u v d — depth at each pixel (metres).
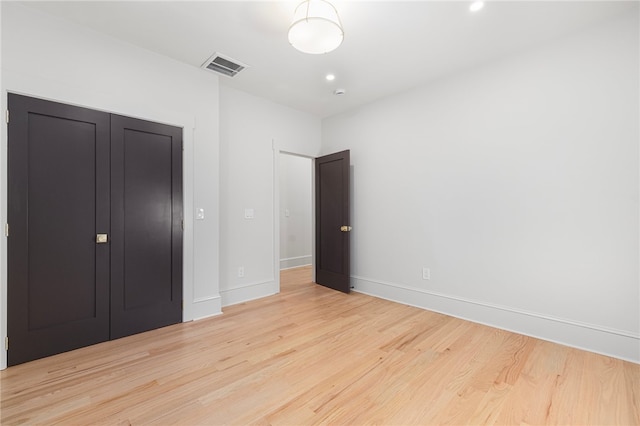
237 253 3.44
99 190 2.32
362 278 3.85
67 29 2.17
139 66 2.52
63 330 2.17
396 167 3.47
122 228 2.44
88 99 2.26
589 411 1.54
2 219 1.93
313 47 1.98
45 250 2.10
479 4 1.96
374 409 1.56
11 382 1.79
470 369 1.95
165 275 2.67
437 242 3.10
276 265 3.81
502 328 2.63
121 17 2.13
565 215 2.31
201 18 2.13
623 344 2.07
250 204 3.56
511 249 2.59
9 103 1.96
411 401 1.62
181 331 2.57
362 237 3.87
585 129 2.22
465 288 2.88
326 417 1.49
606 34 2.13
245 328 2.64
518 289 2.55
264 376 1.87
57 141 2.15
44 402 1.60
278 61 2.74
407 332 2.56
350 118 4.02
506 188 2.61
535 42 2.41
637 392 1.69
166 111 2.67
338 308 3.21
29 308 2.04
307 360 2.06
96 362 2.03
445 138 3.03
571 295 2.29
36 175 2.06
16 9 1.98
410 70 2.90
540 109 2.42
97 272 2.31
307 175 5.86
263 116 3.68
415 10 2.02
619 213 2.09
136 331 2.50
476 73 2.80
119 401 1.61
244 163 3.50
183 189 2.79
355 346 2.29
